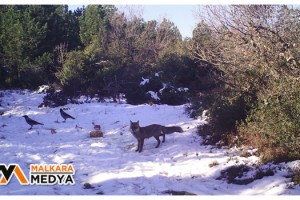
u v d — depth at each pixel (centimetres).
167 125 1622
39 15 4034
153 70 3231
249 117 1066
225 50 1316
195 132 1419
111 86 2591
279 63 1045
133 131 1228
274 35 1080
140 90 2520
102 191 834
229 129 1247
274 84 1012
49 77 3488
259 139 1058
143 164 1077
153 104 2356
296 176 808
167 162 1096
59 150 1251
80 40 4294
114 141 1425
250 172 919
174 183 887
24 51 3575
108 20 4334
